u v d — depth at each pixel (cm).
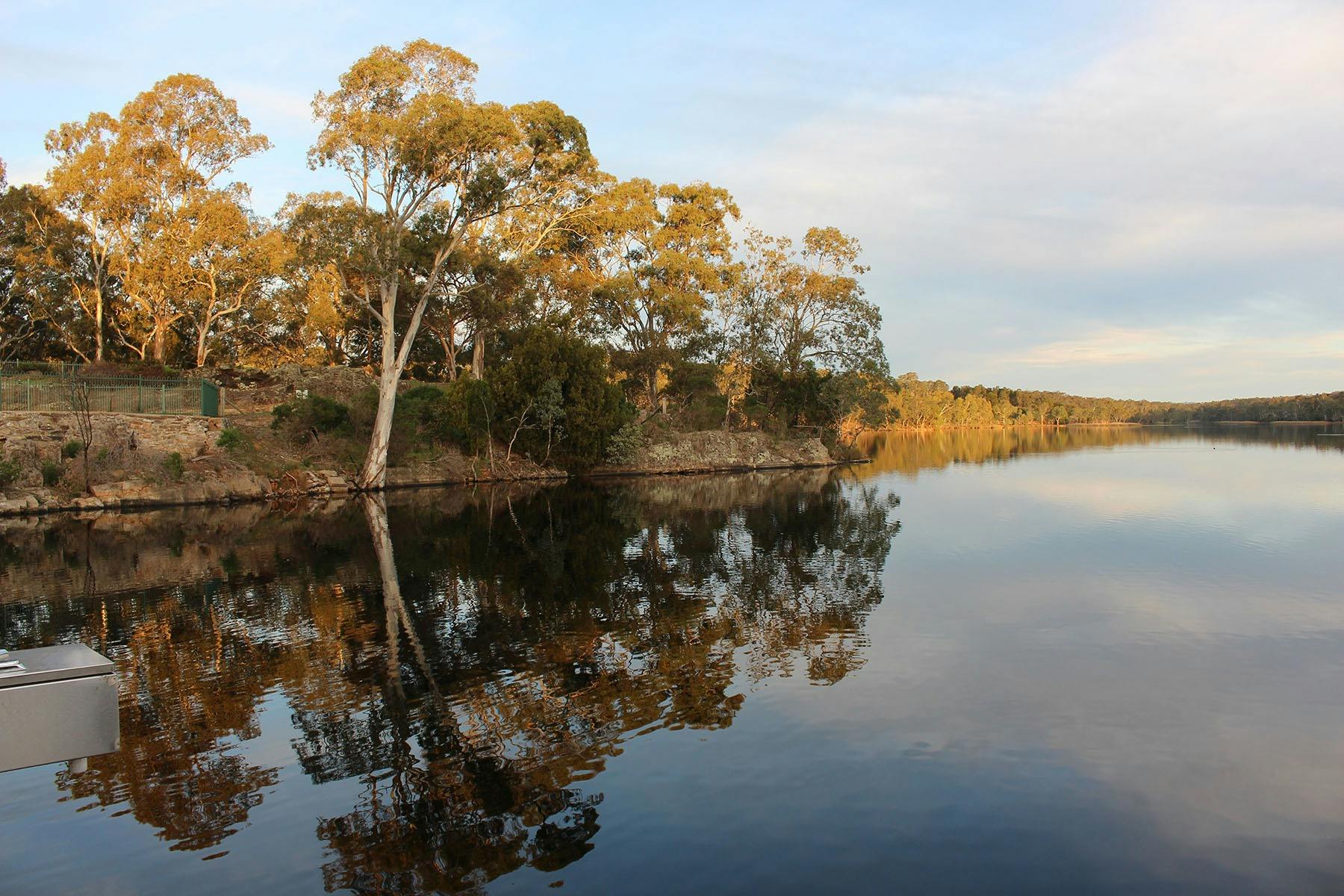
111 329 5356
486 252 4312
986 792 720
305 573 1756
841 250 6384
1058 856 615
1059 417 18050
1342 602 1447
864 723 877
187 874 608
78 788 753
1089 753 800
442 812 695
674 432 5509
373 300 4516
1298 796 712
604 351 4584
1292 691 977
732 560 1888
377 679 1041
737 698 956
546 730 866
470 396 4178
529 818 679
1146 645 1173
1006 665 1083
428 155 3462
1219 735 846
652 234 5909
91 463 2995
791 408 6588
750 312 6331
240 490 3247
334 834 661
